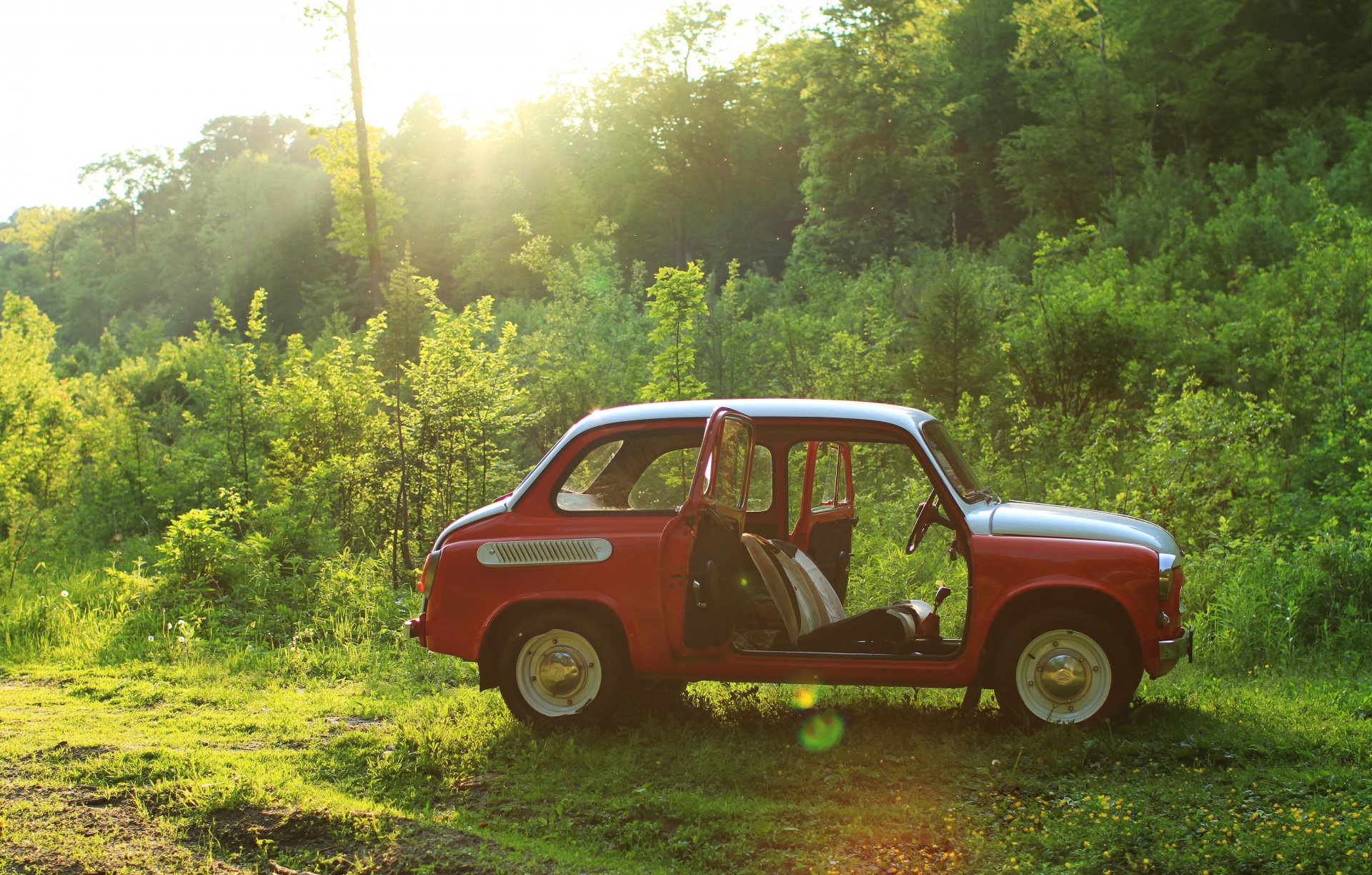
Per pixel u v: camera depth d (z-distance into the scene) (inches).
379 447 556.4
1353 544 345.1
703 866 177.2
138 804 202.2
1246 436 433.4
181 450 694.5
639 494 250.1
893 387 634.2
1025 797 199.3
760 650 244.2
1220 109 1780.3
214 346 1109.1
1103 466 442.3
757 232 2847.0
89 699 302.8
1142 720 237.5
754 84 2859.3
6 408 673.0
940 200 2130.9
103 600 424.2
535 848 184.7
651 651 239.0
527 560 246.2
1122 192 1547.7
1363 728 232.4
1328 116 1492.4
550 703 246.4
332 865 178.2
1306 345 537.3
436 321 575.8
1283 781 199.2
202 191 4835.1
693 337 692.7
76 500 668.1
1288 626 309.1
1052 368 598.5
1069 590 229.9
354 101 1275.8
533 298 2175.2
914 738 234.4
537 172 2731.3
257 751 246.7
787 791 208.4
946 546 386.0
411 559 512.4
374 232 1311.5
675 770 219.9
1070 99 1790.1
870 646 243.3
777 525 274.8
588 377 685.9
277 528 454.0
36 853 179.3
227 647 365.7
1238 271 732.0
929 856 176.7
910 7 2064.5
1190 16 1828.2
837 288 997.2
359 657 346.9
